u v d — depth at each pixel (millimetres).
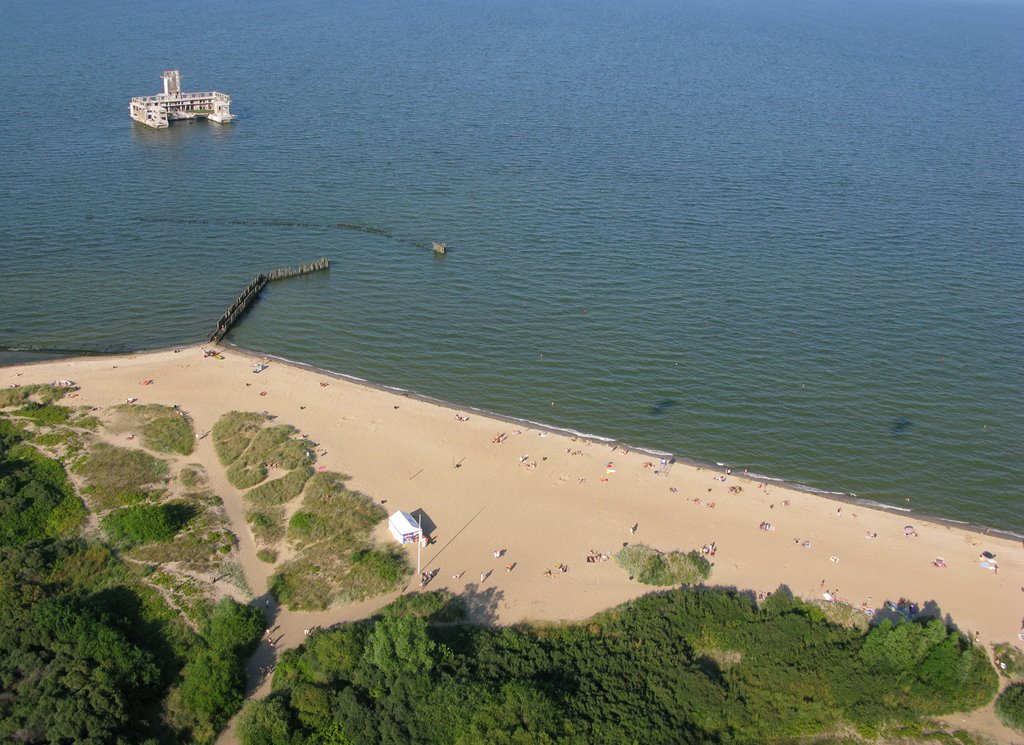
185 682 77250
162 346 136125
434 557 94312
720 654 83562
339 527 96938
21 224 176625
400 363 134500
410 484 105625
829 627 86188
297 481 103750
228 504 100438
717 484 109625
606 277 163625
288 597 88000
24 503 95938
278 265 165375
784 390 130125
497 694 75250
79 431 111000
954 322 151500
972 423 124375
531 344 140625
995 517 107125
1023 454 118438
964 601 92625
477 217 190250
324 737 73500
